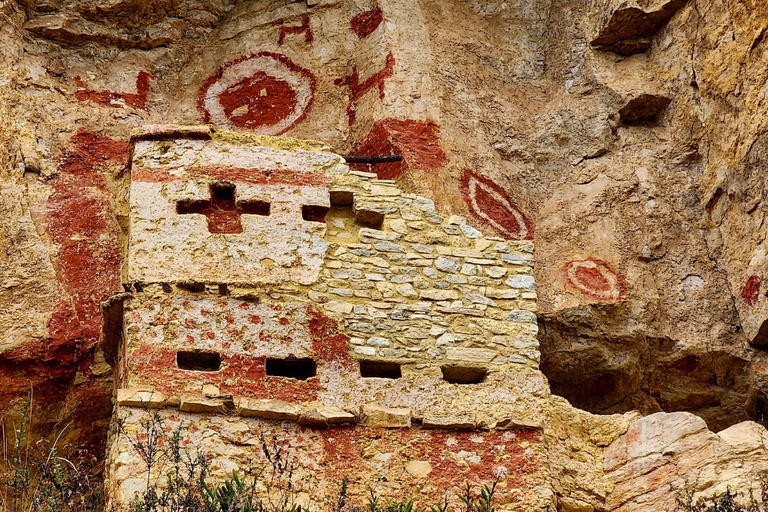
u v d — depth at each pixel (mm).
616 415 14703
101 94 19125
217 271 14625
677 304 16828
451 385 14414
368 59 19203
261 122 19188
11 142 17812
